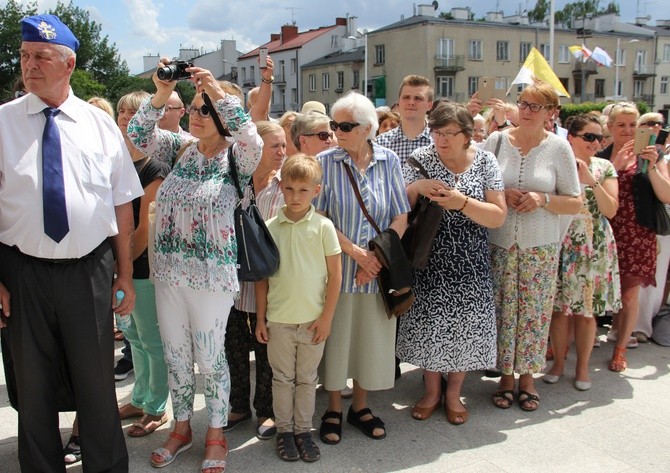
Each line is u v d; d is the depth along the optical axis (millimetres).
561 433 3305
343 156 3084
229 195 2744
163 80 2646
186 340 2869
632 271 4137
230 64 57656
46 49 2318
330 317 2941
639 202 4098
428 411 3465
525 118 3434
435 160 3350
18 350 2475
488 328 3350
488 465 2975
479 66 41812
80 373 2553
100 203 2496
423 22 40094
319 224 2895
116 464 2701
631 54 48344
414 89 3881
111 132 2613
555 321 3906
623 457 3057
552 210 3432
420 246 3189
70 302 2463
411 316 3385
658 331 4832
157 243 2768
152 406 3230
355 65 46906
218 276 2686
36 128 2393
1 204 2375
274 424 3240
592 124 3842
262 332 2990
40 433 2561
